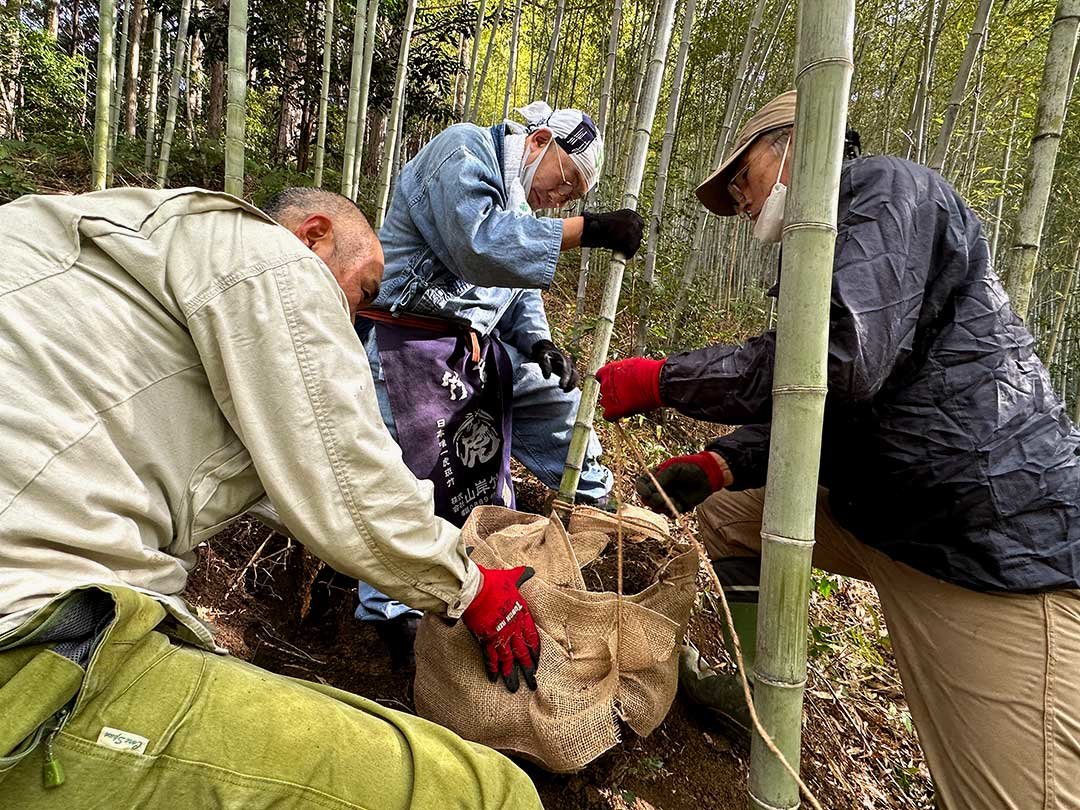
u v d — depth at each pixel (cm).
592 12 792
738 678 195
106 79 306
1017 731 150
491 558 162
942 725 167
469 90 614
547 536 176
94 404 87
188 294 93
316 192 130
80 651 79
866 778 230
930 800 235
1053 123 245
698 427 423
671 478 192
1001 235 977
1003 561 149
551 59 536
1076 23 237
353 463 99
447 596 121
